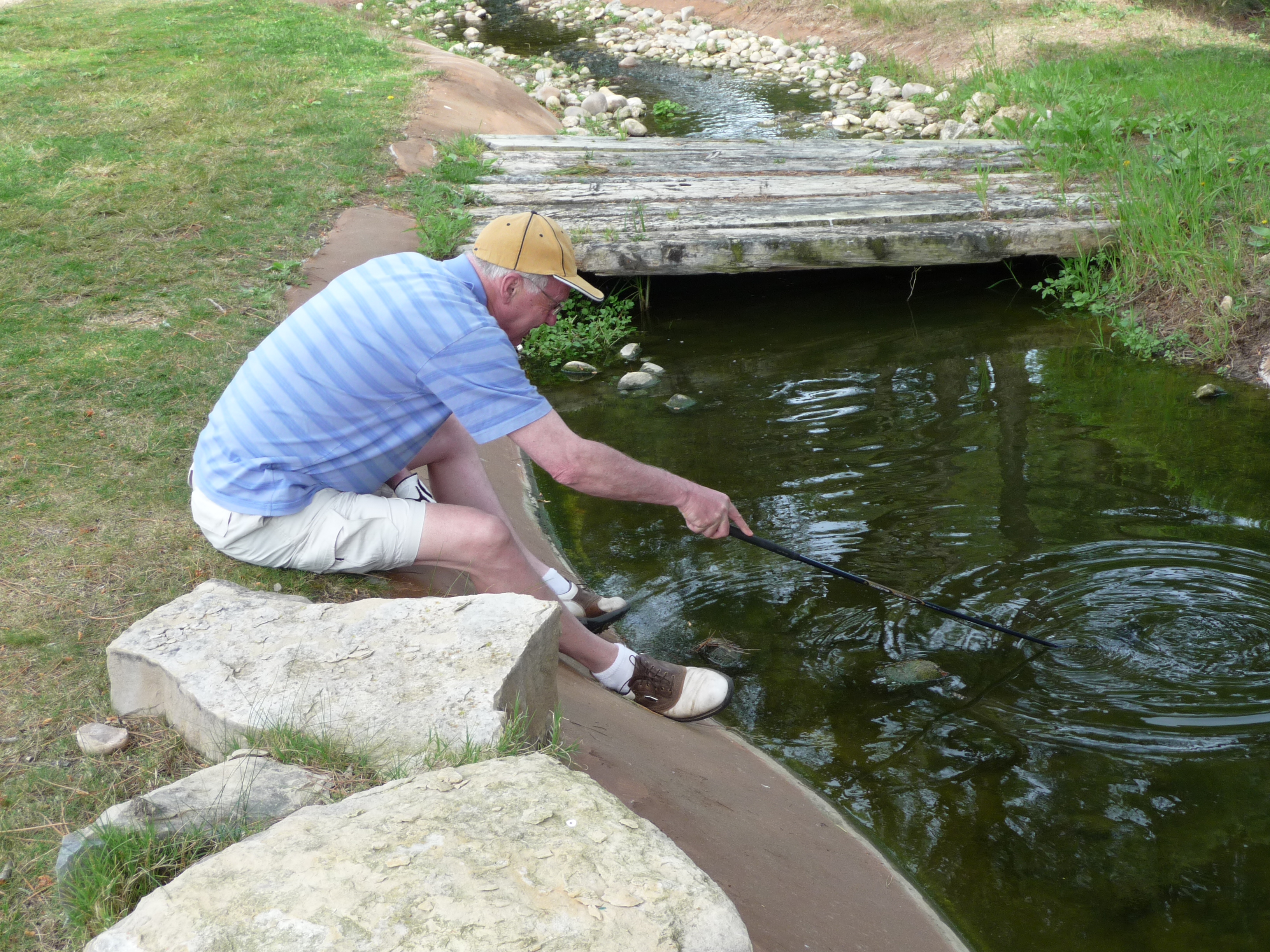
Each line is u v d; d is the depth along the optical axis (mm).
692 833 2635
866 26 15164
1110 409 5473
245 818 2076
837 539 4379
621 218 7160
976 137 10523
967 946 2586
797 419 5484
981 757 3230
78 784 2336
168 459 3818
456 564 3123
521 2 20562
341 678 2441
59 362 4566
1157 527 4352
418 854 1881
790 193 7715
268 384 2908
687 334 6719
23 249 5836
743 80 14219
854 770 3211
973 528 4406
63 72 10109
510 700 2439
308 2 16234
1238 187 7074
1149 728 3309
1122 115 9047
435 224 6703
